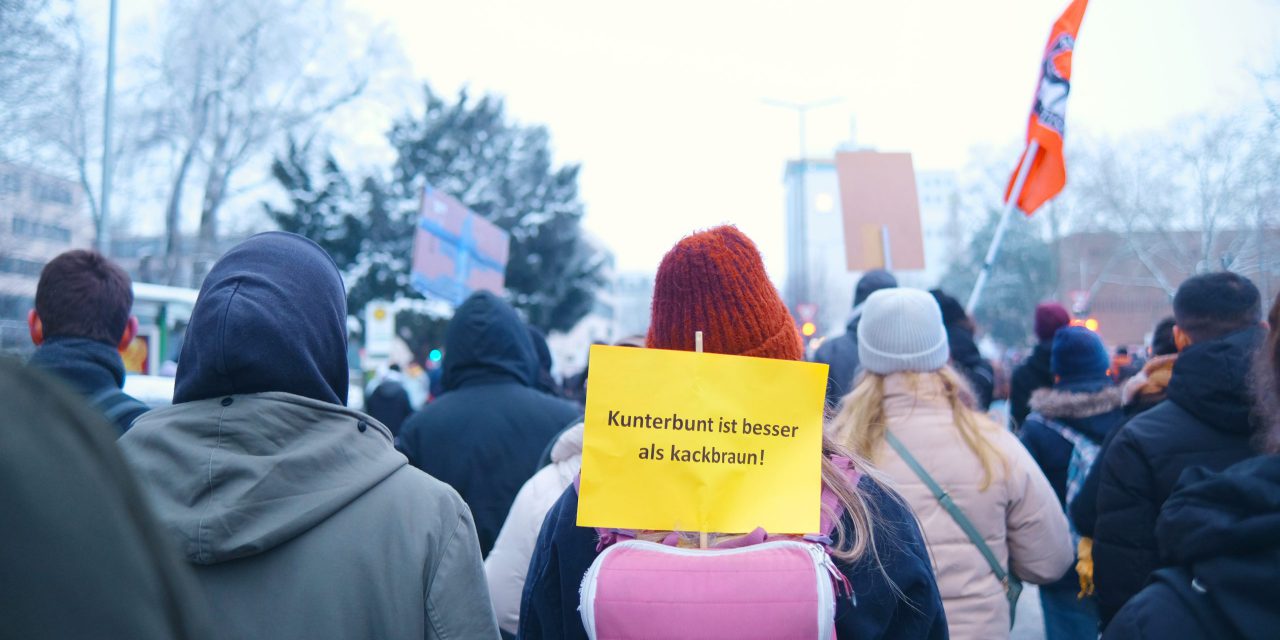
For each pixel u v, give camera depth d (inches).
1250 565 56.2
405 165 1353.3
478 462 135.1
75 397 27.6
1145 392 135.5
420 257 344.5
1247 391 96.9
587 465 59.1
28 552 24.2
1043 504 103.3
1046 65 211.0
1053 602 151.5
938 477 99.3
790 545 58.0
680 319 66.6
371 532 64.8
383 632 62.9
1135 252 1168.8
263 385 65.9
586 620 56.3
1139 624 60.8
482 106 1407.5
